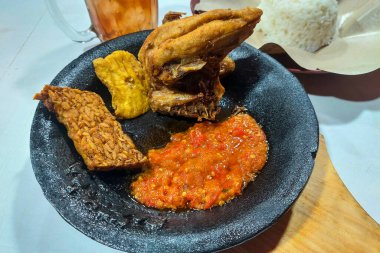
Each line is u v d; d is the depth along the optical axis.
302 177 0.17
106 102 0.22
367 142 0.22
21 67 0.27
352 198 0.18
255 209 0.16
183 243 0.14
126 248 0.14
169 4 0.32
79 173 0.18
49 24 0.30
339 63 0.25
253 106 0.22
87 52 0.23
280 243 0.17
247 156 0.19
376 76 0.25
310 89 0.25
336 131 0.22
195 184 0.18
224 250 0.16
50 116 0.19
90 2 0.25
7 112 0.24
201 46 0.19
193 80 0.21
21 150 0.21
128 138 0.19
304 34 0.27
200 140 0.20
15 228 0.18
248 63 0.23
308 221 0.17
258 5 0.30
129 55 0.23
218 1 0.29
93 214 0.16
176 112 0.22
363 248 0.17
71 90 0.20
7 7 0.32
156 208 0.17
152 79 0.21
